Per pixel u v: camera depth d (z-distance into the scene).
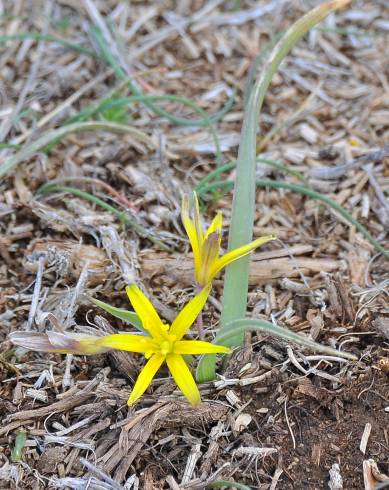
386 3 0.33
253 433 0.20
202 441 0.20
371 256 0.24
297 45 0.31
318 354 0.21
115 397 0.20
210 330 0.22
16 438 0.20
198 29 0.32
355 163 0.27
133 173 0.26
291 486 0.19
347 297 0.22
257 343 0.21
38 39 0.31
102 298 0.23
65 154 0.27
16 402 0.20
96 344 0.18
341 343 0.21
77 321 0.22
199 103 0.30
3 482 0.19
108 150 0.27
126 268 0.23
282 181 0.27
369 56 0.31
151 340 0.18
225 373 0.20
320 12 0.21
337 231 0.25
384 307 0.22
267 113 0.29
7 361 0.21
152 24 0.32
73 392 0.20
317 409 0.20
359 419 0.20
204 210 0.26
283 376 0.20
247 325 0.19
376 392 0.20
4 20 0.32
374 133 0.28
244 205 0.20
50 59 0.31
